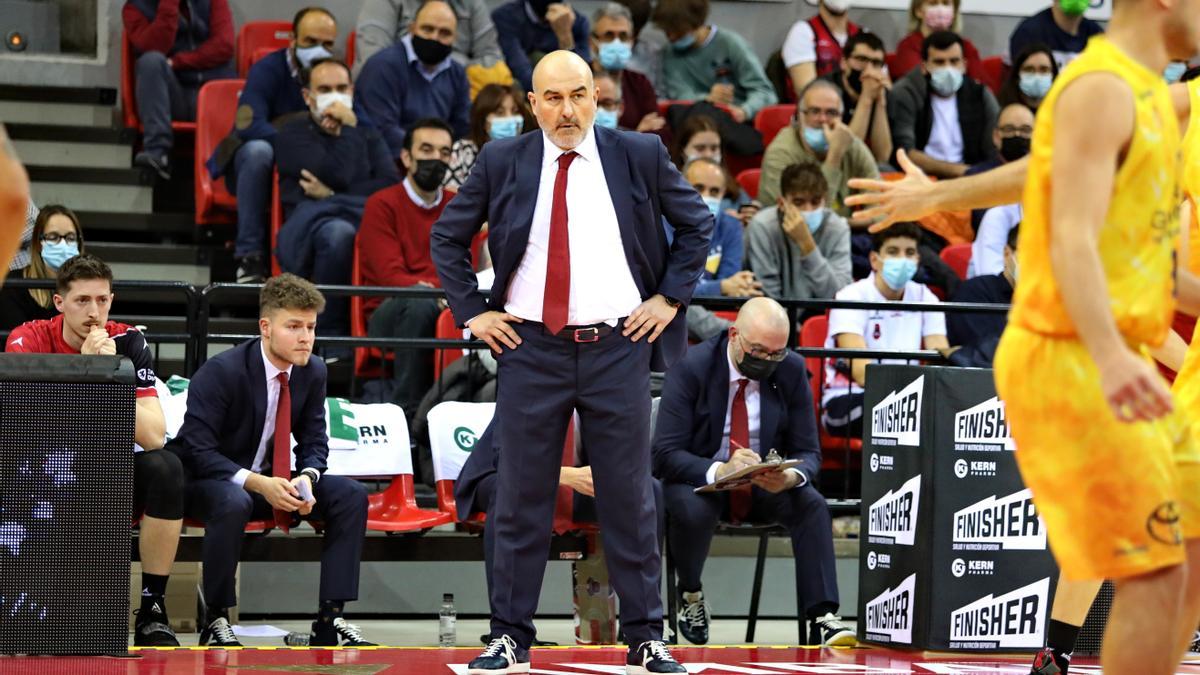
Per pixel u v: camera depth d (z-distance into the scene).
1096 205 6.65
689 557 14.54
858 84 24.00
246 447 14.19
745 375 14.70
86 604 11.51
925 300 18.56
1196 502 7.63
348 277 20.03
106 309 13.52
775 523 14.79
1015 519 12.83
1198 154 9.60
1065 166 6.71
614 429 10.91
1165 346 10.21
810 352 16.58
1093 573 6.96
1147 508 6.85
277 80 22.19
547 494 11.04
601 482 11.01
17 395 11.32
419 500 16.33
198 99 23.03
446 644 14.76
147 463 13.27
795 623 17.47
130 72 24.28
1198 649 13.34
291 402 14.23
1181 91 9.70
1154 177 6.93
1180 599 6.98
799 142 21.89
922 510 12.74
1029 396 7.04
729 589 17.61
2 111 24.45
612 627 14.33
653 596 11.03
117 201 23.67
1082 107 6.73
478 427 15.60
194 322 15.48
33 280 15.20
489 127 20.62
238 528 13.48
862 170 21.83
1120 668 6.95
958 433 12.73
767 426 14.80
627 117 23.89
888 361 16.92
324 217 20.25
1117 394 6.48
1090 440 6.89
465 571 17.28
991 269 20.61
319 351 18.28
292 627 16.11
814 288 19.58
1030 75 24.23
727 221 20.28
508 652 10.92
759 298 14.68
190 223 23.30
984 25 28.55
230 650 12.37
